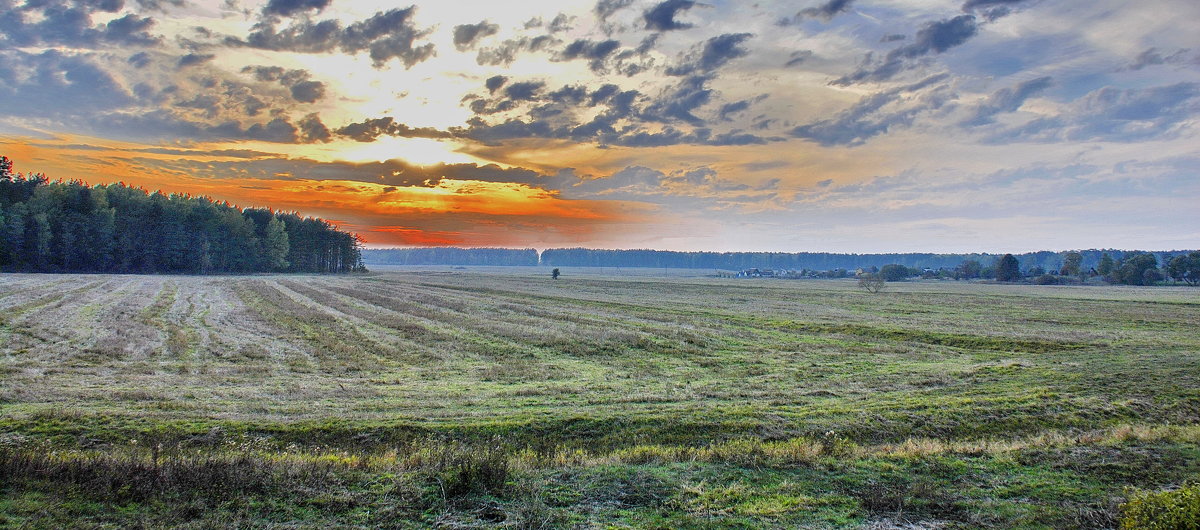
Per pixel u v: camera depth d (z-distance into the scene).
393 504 9.09
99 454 10.57
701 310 64.06
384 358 29.52
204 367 25.20
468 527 8.45
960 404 19.75
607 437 16.28
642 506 9.44
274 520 8.41
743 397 21.02
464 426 16.25
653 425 16.95
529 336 37.94
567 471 10.98
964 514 9.35
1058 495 10.21
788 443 15.21
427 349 32.62
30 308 45.22
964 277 197.50
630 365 29.05
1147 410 19.45
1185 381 23.03
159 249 122.75
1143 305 78.06
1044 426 18.06
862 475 11.12
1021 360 30.66
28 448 11.98
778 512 9.28
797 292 107.62
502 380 24.16
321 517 8.57
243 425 15.48
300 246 159.25
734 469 11.34
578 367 28.05
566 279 163.38
